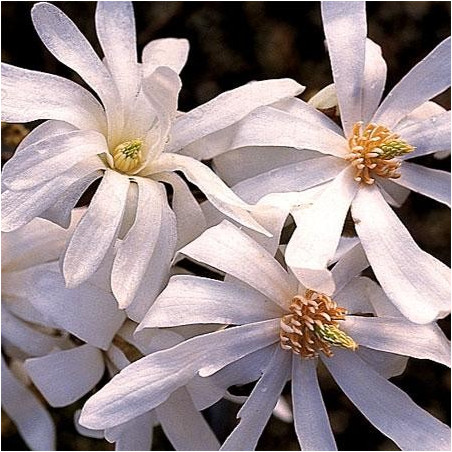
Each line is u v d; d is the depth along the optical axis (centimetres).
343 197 37
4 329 38
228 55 54
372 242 36
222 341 36
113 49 37
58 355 37
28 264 38
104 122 37
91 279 36
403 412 37
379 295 37
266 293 36
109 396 35
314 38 55
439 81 38
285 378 37
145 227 36
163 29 54
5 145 43
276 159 37
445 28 55
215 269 37
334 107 38
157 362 35
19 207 35
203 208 37
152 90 36
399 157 38
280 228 36
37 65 51
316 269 35
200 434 38
